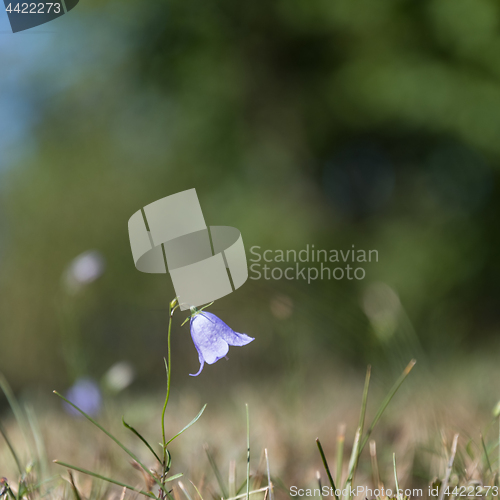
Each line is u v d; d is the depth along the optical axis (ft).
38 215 61.31
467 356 30.27
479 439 11.34
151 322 50.44
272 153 55.47
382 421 13.96
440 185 53.06
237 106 54.95
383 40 48.65
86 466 11.14
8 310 59.21
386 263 50.62
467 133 46.62
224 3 52.60
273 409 15.16
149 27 54.65
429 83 46.32
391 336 15.16
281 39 52.75
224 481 10.11
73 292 17.69
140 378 34.50
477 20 44.78
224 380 30.60
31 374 57.88
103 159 61.05
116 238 58.34
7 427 17.29
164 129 57.93
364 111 50.11
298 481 10.24
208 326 6.97
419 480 9.89
